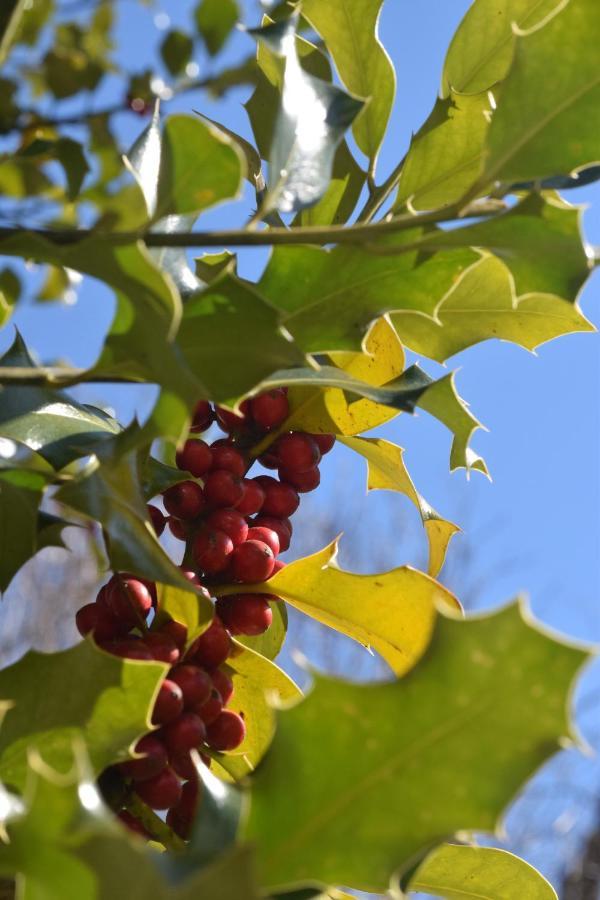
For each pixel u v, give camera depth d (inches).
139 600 15.1
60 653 14.0
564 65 14.1
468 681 11.7
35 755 11.1
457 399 16.3
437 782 11.7
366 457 17.5
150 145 16.1
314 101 14.6
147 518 14.8
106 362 13.7
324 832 11.8
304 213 17.6
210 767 16.3
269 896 12.1
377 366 17.1
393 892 11.7
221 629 15.6
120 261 13.0
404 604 16.6
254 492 16.5
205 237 13.8
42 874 11.1
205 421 16.8
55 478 15.2
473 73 17.5
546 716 11.6
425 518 17.5
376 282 14.8
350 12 17.4
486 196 15.1
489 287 16.6
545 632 11.6
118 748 13.8
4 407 15.4
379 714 11.8
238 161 13.7
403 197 16.9
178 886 11.2
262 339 13.6
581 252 14.1
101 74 34.7
